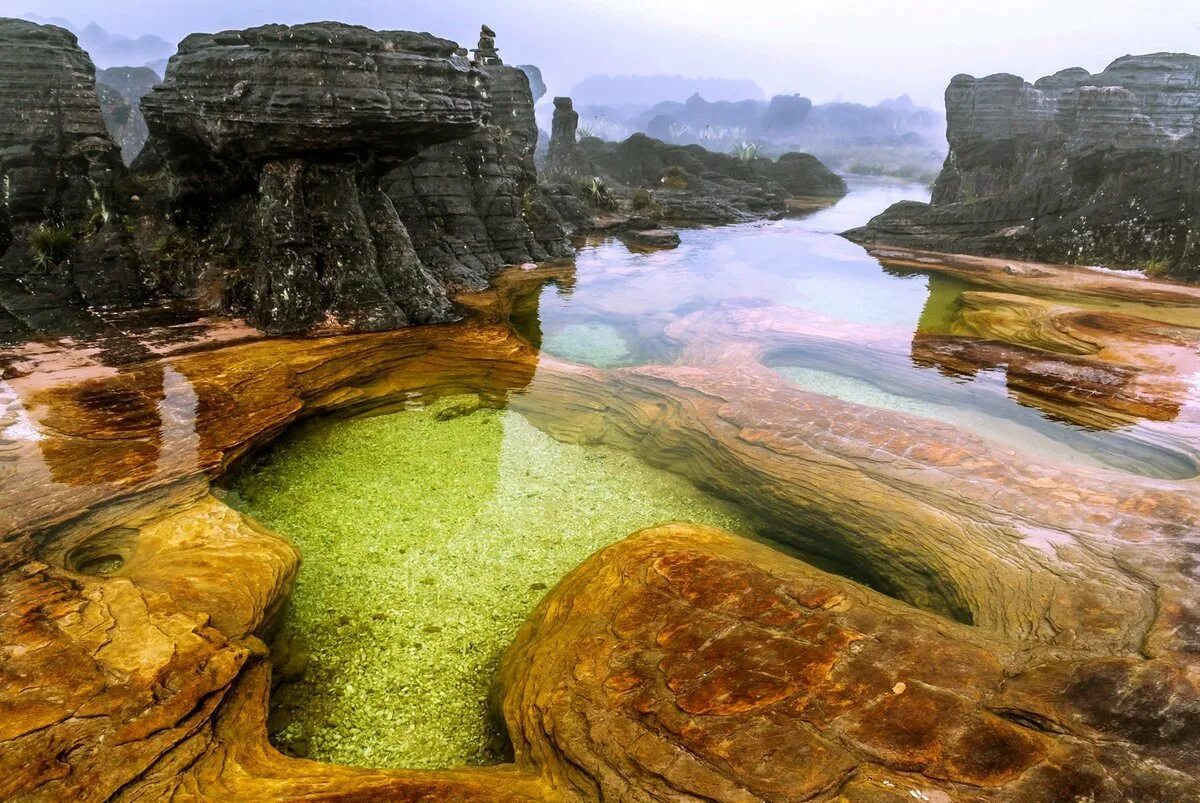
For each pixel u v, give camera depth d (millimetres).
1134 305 9789
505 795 2420
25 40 7301
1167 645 2949
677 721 2605
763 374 6734
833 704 2625
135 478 4055
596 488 5148
